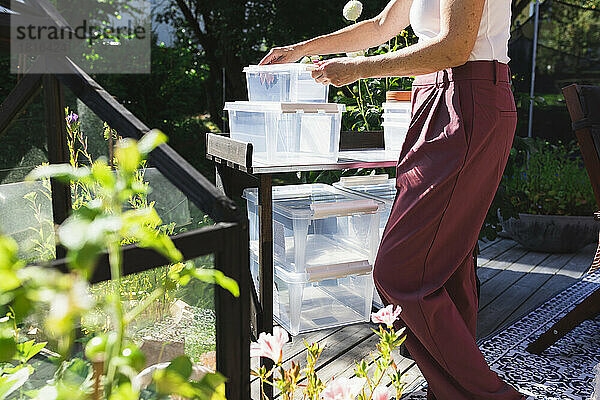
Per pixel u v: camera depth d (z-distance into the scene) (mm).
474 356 1688
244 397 909
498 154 1665
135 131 1014
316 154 2061
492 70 1624
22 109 1265
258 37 7055
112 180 533
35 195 1402
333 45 2316
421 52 1585
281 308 2357
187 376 559
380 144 2746
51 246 1395
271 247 1993
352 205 2219
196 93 7078
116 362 542
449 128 1638
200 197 884
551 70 4688
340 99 3369
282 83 2137
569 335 2576
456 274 1817
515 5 4703
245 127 2195
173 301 960
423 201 1660
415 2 1779
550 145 4719
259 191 1953
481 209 1692
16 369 741
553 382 2117
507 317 2793
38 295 464
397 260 1703
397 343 1150
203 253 810
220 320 870
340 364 2221
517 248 4070
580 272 3518
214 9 6984
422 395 1971
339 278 2387
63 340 600
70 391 571
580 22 4547
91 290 694
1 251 447
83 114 1183
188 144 6816
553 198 4066
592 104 2379
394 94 2391
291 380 1085
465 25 1522
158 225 1040
